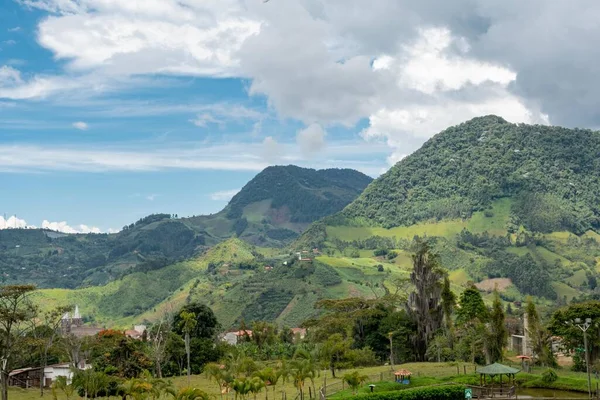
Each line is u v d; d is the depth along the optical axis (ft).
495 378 314.76
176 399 276.62
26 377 392.06
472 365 368.07
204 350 458.50
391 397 282.56
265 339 548.72
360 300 517.96
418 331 446.60
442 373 337.31
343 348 405.80
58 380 324.80
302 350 414.00
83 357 417.90
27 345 384.47
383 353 453.17
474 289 429.38
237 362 394.52
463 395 290.56
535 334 382.63
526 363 362.33
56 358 446.19
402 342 442.50
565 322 374.02
